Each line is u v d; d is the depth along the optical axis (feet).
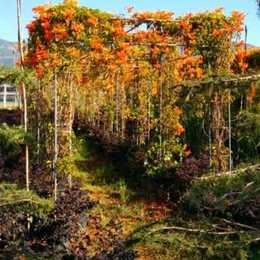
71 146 22.89
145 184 27.91
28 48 23.29
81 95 52.60
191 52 26.22
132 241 16.07
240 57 27.12
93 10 23.70
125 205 24.08
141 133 32.30
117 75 38.11
